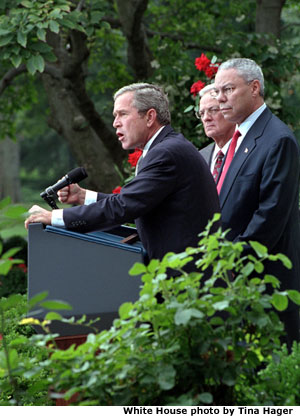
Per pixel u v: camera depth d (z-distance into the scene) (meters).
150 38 24.30
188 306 5.23
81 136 22.14
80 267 7.30
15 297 5.43
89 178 22.36
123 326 5.43
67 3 16.30
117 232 9.21
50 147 74.38
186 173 8.15
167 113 8.65
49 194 8.67
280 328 5.55
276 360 5.99
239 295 5.45
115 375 5.34
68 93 22.12
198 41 24.30
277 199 9.30
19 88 27.83
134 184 8.02
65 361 5.44
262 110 10.03
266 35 20.03
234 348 5.47
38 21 15.56
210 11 25.72
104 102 37.53
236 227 9.76
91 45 23.59
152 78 19.31
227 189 9.87
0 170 63.94
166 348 5.41
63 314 7.30
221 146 11.05
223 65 10.05
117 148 22.19
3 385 5.86
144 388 5.32
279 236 9.34
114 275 7.29
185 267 7.86
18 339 5.65
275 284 5.52
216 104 10.86
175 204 8.12
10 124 28.12
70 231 7.52
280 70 19.92
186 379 5.39
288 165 9.46
